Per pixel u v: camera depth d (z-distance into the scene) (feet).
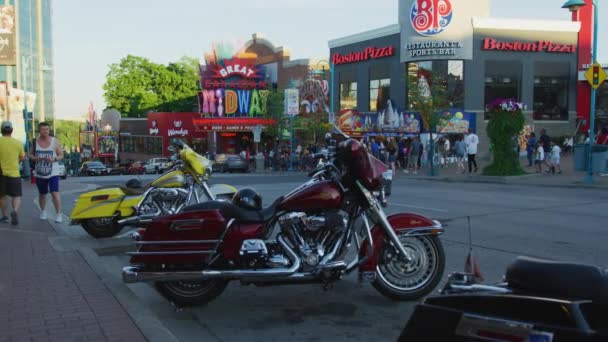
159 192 27.86
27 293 17.46
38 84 248.52
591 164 56.03
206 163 26.02
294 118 136.26
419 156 85.97
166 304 18.43
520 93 112.16
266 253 16.65
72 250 24.30
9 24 96.48
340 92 132.87
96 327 14.30
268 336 15.44
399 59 114.83
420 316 9.36
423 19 108.99
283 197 17.30
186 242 16.61
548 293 8.59
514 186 58.39
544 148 71.56
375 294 19.31
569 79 114.73
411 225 17.78
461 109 109.09
